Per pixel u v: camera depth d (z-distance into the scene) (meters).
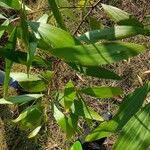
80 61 0.27
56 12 0.29
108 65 0.70
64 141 0.69
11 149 0.73
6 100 0.39
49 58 0.73
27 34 0.28
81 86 0.71
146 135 0.28
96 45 0.27
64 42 0.28
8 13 0.80
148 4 0.71
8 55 0.30
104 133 0.32
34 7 0.80
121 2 0.73
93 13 0.73
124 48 0.27
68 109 0.35
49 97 0.39
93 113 0.37
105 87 0.34
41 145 0.71
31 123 0.43
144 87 0.30
